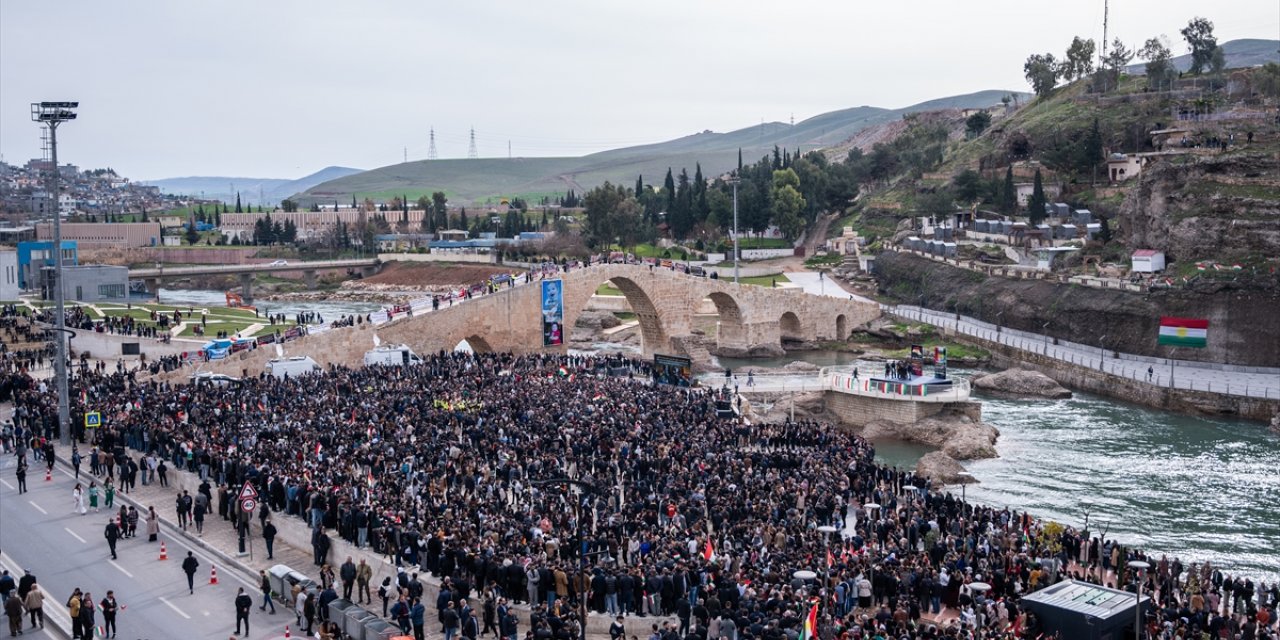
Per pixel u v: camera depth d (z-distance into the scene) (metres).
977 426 101.31
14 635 45.94
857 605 46.69
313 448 66.06
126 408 77.75
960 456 94.12
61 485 68.38
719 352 162.12
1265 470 88.81
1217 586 53.12
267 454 64.12
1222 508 78.12
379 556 52.41
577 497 60.28
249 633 45.88
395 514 53.62
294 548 57.38
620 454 69.50
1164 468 89.88
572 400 85.50
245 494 55.69
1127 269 156.50
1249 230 139.12
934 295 183.75
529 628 45.97
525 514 56.16
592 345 165.75
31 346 119.00
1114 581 53.31
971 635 40.28
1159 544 69.88
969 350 150.25
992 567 49.22
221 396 81.88
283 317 149.12
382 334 114.06
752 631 38.56
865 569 48.78
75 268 166.00
